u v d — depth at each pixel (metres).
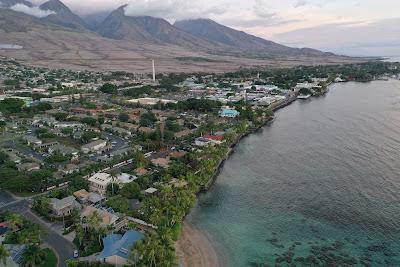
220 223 154.75
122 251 120.44
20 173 182.12
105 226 135.25
